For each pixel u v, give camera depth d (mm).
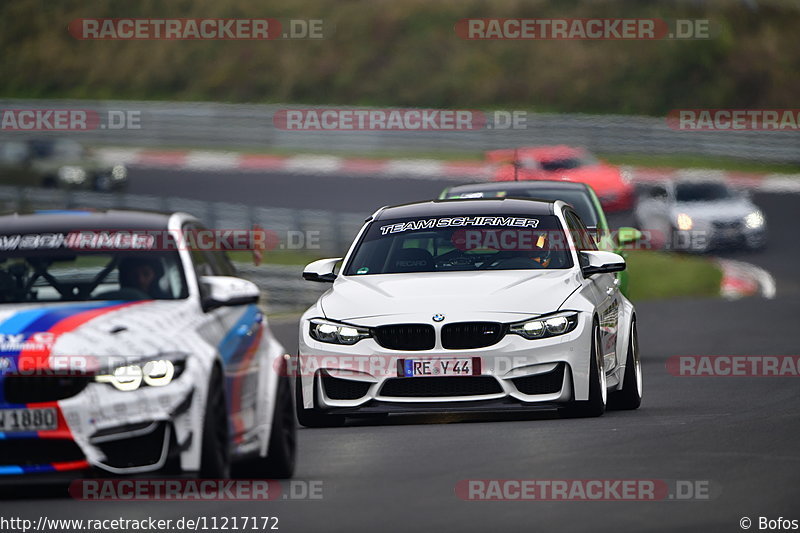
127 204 129875
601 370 39062
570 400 37594
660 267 111188
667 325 74938
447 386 37219
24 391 25141
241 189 158125
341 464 31281
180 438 25391
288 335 70688
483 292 38156
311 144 181500
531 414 40250
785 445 32750
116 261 28609
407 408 37219
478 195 55750
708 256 118750
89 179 154250
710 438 34062
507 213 42656
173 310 26969
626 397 42438
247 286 28500
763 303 85250
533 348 37250
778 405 41812
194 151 185125
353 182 161625
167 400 25297
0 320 26188
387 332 37625
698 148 171625
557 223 42156
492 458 31125
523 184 56938
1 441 25047
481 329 37281
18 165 152750
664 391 47438
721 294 99000
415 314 37562
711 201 122062
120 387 25188
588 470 29109
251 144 185375
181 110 189500
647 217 123062
